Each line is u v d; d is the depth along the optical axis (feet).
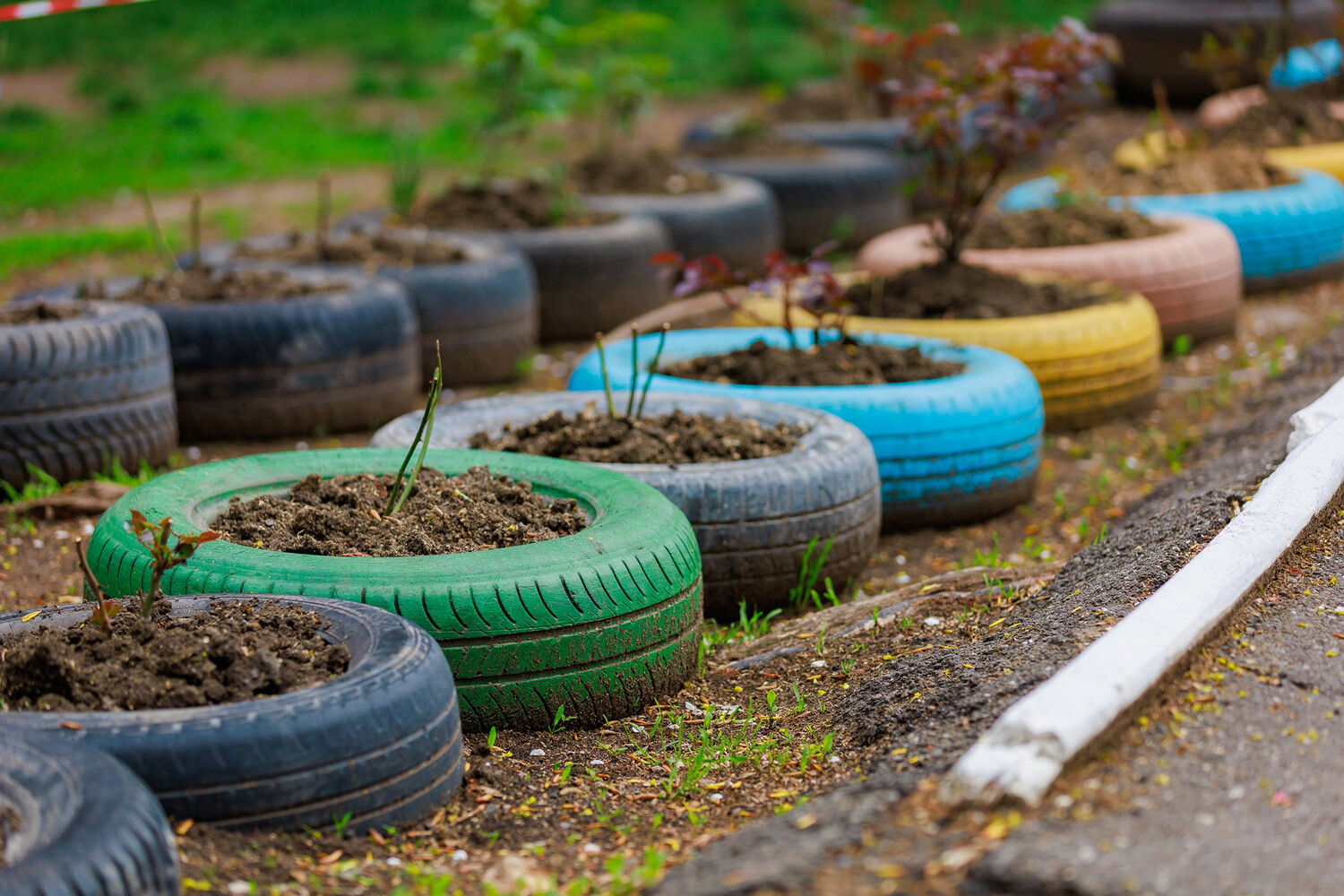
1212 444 24.52
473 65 40.75
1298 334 33.53
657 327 30.17
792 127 52.95
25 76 69.72
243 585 13.10
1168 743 11.01
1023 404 21.75
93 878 8.31
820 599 18.17
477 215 35.42
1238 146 43.80
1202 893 8.85
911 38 28.27
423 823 11.45
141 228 41.14
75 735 9.98
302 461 16.83
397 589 13.07
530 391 29.48
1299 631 13.11
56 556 19.52
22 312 22.76
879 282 27.68
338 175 52.01
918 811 9.93
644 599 14.12
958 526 21.50
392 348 26.25
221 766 10.18
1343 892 9.04
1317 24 60.29
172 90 67.00
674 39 84.74
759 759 13.21
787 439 18.75
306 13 85.76
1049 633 13.85
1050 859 9.02
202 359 24.41
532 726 13.67
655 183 41.55
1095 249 30.66
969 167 27.66
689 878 9.55
